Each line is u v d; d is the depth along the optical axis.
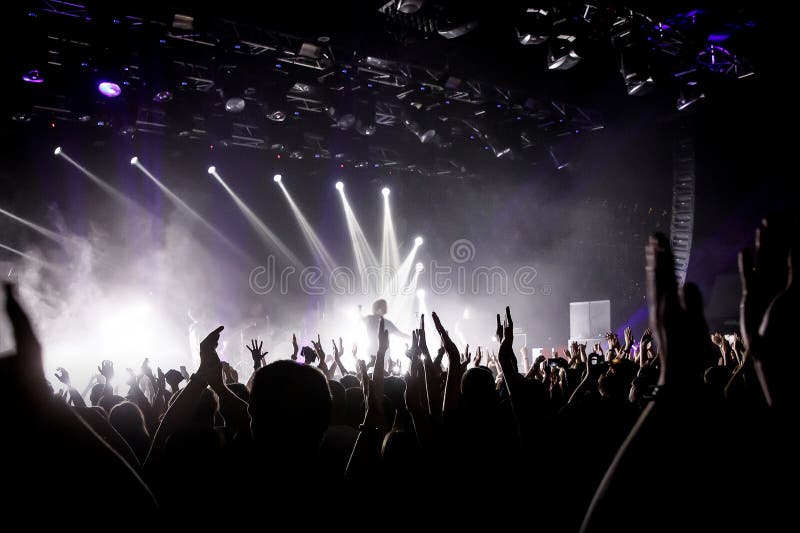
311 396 1.61
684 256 15.16
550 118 14.72
